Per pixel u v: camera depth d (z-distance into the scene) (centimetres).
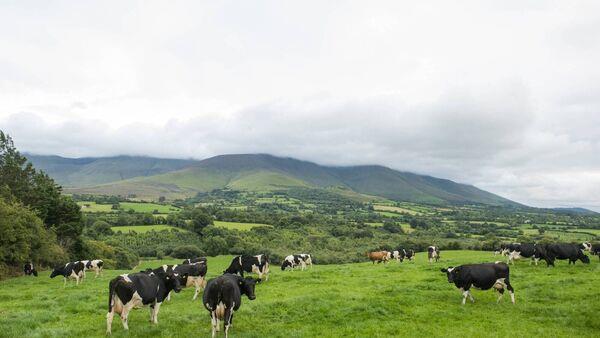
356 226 14862
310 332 1680
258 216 15625
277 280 3097
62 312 2025
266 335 1631
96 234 10050
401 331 1692
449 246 9131
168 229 11481
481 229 16588
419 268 3659
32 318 1831
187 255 9362
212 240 9719
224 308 1555
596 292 2316
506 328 1755
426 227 16962
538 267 3466
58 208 6600
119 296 1623
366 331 1694
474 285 2188
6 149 6450
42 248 5072
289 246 10688
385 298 2261
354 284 2825
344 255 9225
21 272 4884
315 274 3353
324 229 13588
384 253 5225
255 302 2184
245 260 3105
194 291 2761
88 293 2634
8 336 1559
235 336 1591
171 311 2025
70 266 3588
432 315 1955
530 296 2336
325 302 2125
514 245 3700
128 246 9831
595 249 4578
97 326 1712
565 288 2475
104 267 7044
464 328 1739
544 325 1806
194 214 12812
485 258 4619
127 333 1591
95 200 19250
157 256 9431
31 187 6525
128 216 12719
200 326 1744
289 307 2050
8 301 2483
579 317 1881
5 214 4247
